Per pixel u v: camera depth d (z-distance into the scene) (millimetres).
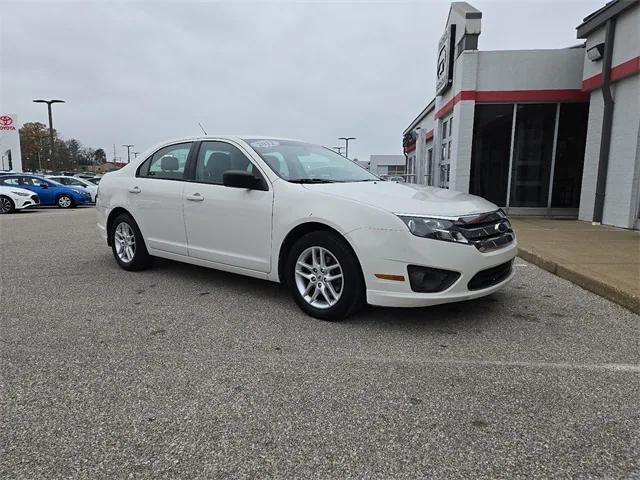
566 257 5797
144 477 1966
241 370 2932
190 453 2123
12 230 10141
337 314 3723
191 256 4844
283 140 4922
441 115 14414
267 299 4434
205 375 2867
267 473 1986
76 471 2004
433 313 3992
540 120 11492
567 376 2838
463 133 11547
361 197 3658
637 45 8281
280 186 4039
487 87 11305
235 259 4402
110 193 5707
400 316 3916
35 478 1960
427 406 2502
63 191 19812
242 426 2330
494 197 11953
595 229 8625
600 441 2188
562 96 11055
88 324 3771
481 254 3480
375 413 2438
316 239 3744
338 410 2469
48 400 2584
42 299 4469
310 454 2109
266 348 3270
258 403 2541
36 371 2934
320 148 5188
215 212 4477
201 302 4348
